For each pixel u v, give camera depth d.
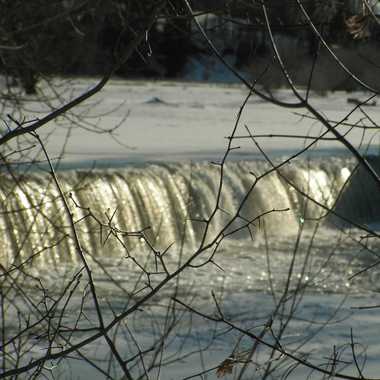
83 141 35.66
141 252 27.42
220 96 80.56
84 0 17.38
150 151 34.88
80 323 16.64
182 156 34.03
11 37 20.56
